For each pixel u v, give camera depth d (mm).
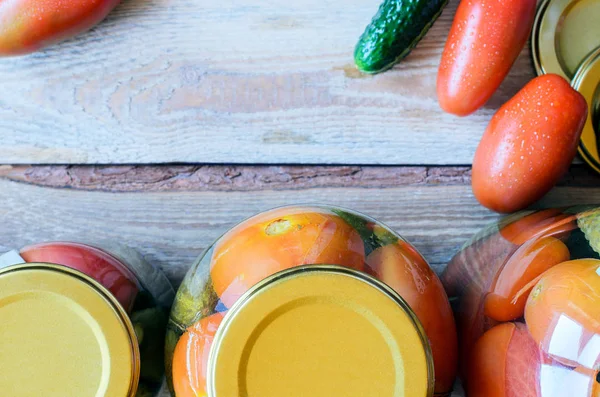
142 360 424
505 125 448
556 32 485
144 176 494
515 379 395
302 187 495
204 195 495
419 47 487
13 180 491
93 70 485
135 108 488
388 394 375
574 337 375
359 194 496
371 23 468
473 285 439
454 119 491
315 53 488
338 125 490
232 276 395
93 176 493
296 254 391
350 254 397
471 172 487
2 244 491
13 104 485
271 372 372
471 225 497
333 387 373
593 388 370
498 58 446
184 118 489
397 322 372
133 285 438
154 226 496
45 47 472
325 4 485
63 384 386
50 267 387
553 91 436
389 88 489
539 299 393
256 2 485
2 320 387
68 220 494
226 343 367
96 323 386
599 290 379
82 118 487
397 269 407
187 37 486
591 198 496
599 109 475
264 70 488
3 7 447
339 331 373
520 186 451
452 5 486
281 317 371
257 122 490
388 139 492
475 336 425
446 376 418
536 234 419
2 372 386
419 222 497
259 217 425
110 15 482
